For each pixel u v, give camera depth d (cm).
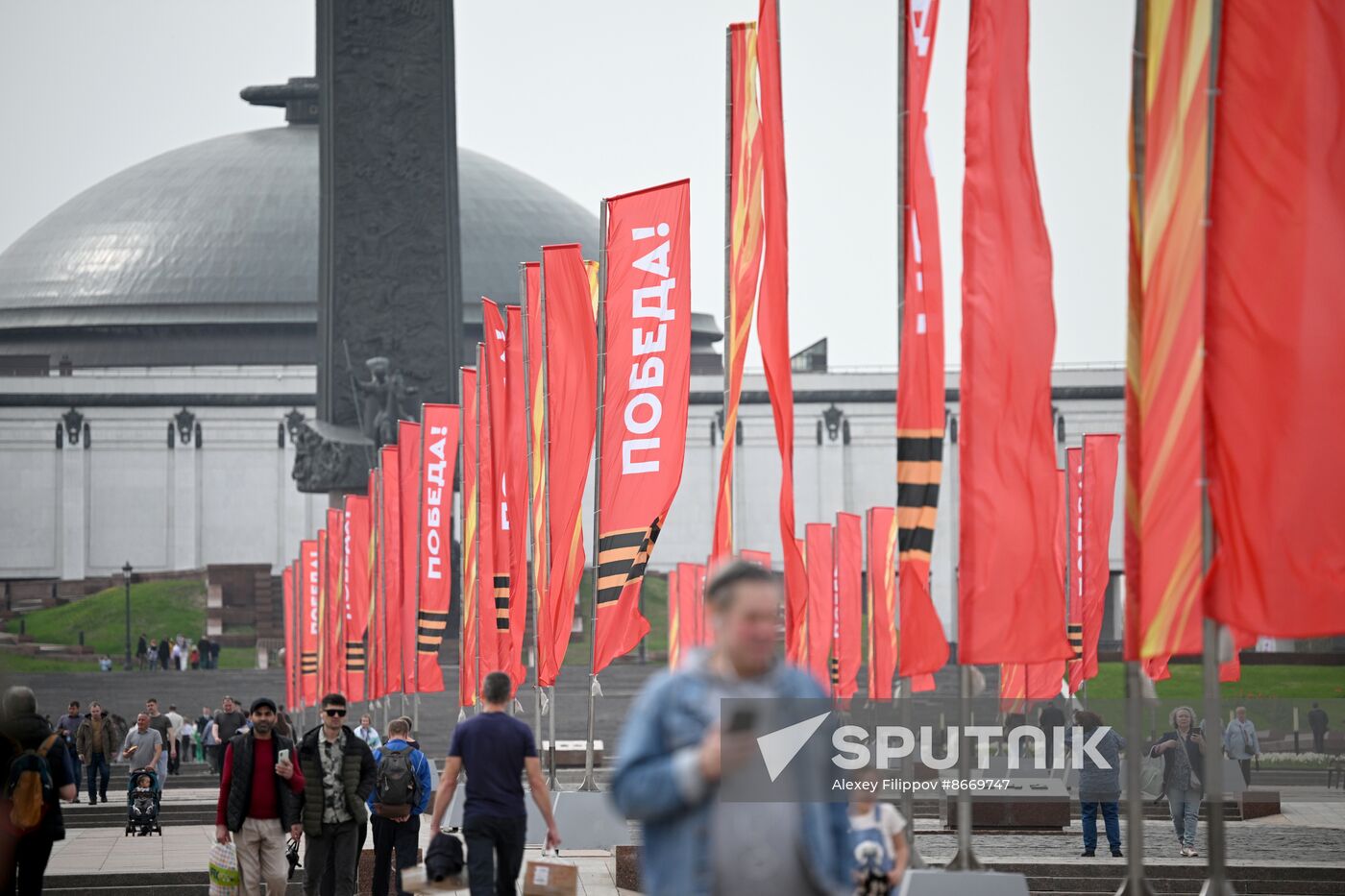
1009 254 5462
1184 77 4869
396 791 6981
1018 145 5472
